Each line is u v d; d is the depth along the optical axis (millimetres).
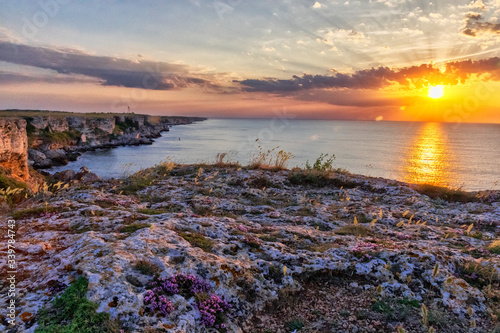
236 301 4988
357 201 12945
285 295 5418
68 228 7047
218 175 16438
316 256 6543
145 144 133375
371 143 147750
